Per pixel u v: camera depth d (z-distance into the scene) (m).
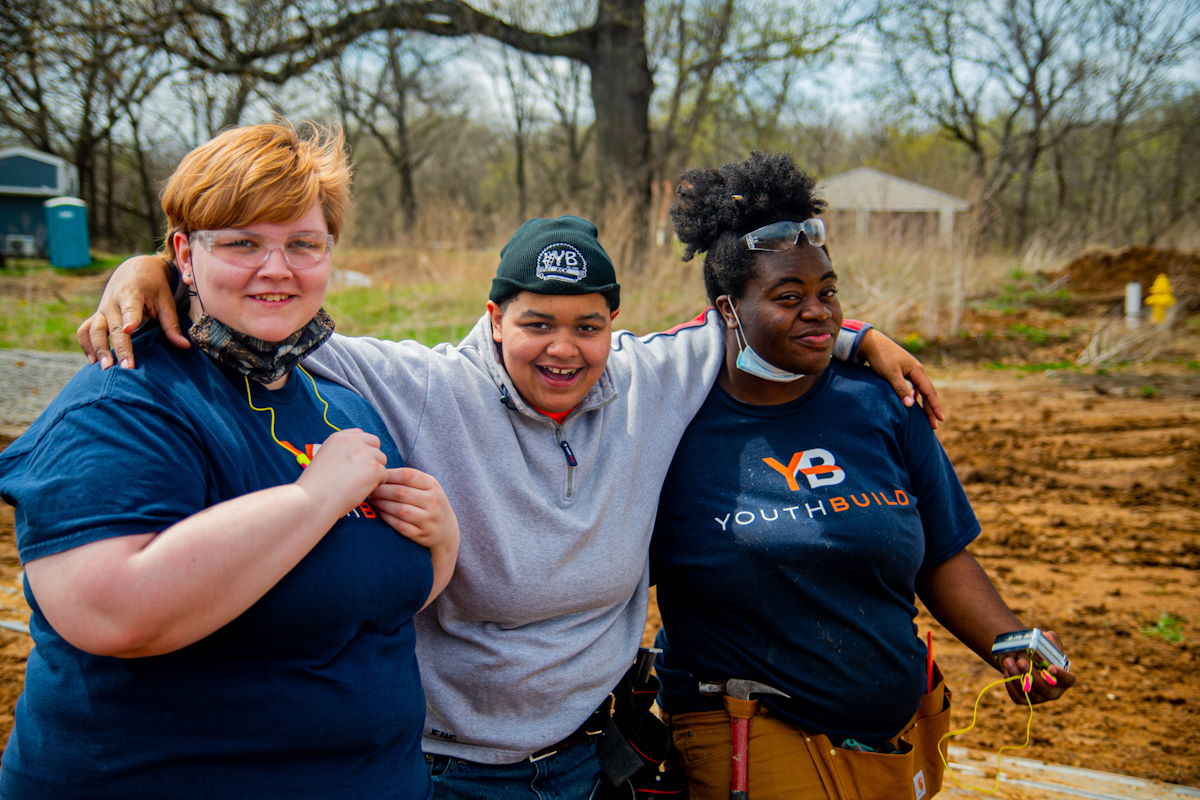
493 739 2.29
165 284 1.82
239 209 1.68
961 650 4.69
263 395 1.84
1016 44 31.05
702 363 2.61
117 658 1.60
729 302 2.52
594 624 2.40
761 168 2.45
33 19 15.50
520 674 2.27
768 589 2.43
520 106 47.09
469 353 2.40
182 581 1.48
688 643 2.59
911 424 2.60
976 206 15.88
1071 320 14.76
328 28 18.84
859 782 2.38
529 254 2.21
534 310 2.20
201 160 1.72
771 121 23.69
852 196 17.22
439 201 14.75
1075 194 38.19
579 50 19.77
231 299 1.72
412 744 1.92
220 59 17.78
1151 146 37.75
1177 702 4.09
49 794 1.62
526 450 2.33
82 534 1.48
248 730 1.65
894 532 2.43
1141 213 35.12
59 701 1.62
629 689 2.48
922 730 2.60
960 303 14.16
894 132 31.98
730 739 2.46
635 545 2.42
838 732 2.44
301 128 1.95
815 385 2.59
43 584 1.50
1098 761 3.63
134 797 1.62
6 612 4.42
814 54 20.17
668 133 21.31
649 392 2.52
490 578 2.26
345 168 1.91
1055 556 5.89
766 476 2.48
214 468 1.68
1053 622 4.93
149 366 1.69
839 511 2.41
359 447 1.75
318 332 1.86
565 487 2.34
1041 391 10.84
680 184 2.68
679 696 2.63
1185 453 8.05
